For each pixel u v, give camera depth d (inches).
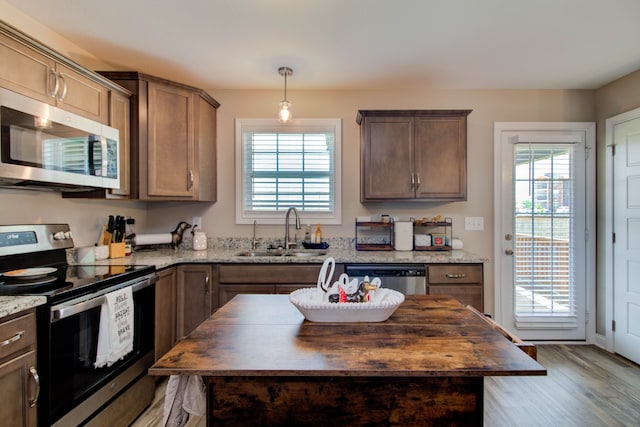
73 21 78.9
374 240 122.0
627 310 105.7
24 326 49.2
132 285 71.4
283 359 36.8
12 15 73.4
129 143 93.4
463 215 121.5
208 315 98.7
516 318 118.5
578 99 120.6
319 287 55.6
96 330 62.1
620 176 108.5
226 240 122.3
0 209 69.1
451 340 42.6
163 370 34.2
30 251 71.7
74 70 73.5
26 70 62.1
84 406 58.8
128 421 71.4
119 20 78.5
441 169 108.5
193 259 98.2
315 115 122.6
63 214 84.9
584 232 118.8
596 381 91.7
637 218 102.7
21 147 58.5
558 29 82.2
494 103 121.2
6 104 56.1
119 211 106.7
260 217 122.8
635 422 73.8
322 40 87.8
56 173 65.1
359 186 122.3
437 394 41.5
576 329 118.4
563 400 82.4
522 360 36.8
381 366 35.3
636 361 102.0
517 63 100.9
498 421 74.1
